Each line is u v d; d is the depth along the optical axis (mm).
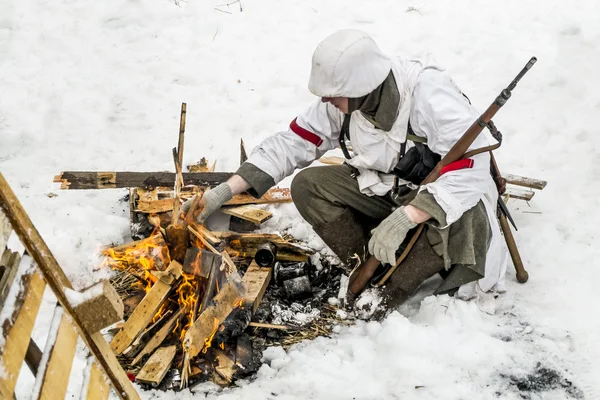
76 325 2250
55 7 6223
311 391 3180
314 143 3738
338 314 3658
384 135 3486
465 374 3270
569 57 5668
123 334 3309
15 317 2020
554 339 3459
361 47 3213
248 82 5535
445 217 3336
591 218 4211
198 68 5656
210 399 3152
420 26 6113
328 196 3742
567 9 6203
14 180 4539
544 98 5273
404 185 3611
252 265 3775
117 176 4246
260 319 3607
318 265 3916
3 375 1909
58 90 5359
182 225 3359
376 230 3430
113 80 5508
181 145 3344
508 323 3561
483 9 6281
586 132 4910
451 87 3465
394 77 3359
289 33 6074
